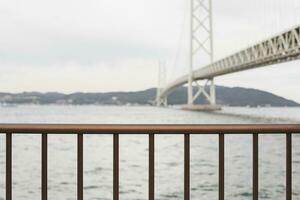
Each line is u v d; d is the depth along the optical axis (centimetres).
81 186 248
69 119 8288
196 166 2553
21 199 1627
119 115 10000
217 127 252
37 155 3200
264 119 7525
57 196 1650
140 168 2469
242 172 2262
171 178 2080
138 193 1720
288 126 256
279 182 1897
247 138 4591
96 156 3070
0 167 2559
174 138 4772
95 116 9588
